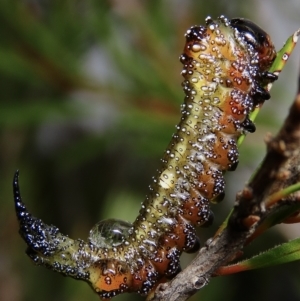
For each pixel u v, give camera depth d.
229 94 0.08
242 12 0.12
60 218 0.15
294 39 0.07
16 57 0.10
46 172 0.15
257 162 0.11
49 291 0.14
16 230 0.14
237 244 0.07
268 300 0.15
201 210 0.08
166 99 0.10
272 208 0.07
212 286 0.14
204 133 0.08
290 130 0.06
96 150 0.12
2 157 0.14
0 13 0.10
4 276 0.14
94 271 0.08
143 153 0.11
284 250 0.07
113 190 0.15
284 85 0.12
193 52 0.08
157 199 0.08
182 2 0.11
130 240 0.08
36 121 0.11
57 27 0.11
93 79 0.10
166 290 0.07
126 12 0.11
